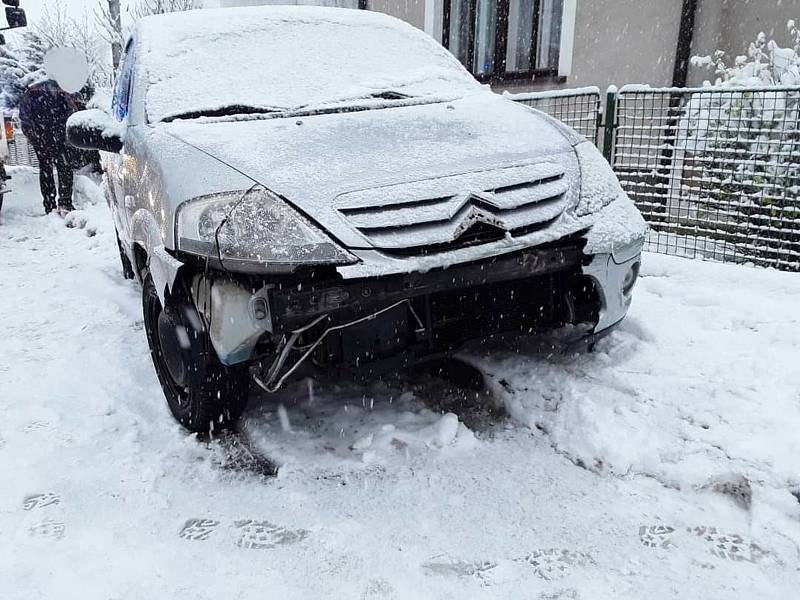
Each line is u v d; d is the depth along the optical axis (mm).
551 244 2531
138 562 1971
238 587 1865
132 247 3131
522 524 2121
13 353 3738
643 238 2848
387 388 3102
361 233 2254
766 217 4465
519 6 8398
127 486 2375
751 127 4586
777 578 1862
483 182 2535
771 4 6523
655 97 4980
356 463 2479
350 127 2848
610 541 2031
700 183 4816
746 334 3445
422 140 2775
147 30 3670
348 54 3680
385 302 2268
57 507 2260
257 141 2678
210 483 2391
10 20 9008
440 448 2566
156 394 3150
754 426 2592
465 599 1806
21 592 1856
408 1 9516
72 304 4684
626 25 7305
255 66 3447
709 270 4422
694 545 2004
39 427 2844
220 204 2328
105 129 3352
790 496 2191
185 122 2984
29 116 7918
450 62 3947
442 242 2301
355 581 1882
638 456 2434
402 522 2143
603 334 2893
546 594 1820
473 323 2594
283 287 2170
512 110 3266
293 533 2098
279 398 3023
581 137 3178
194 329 2436
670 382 2959
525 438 2641
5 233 7414
